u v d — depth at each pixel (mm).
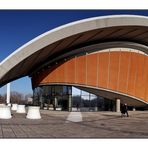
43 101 40250
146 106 43344
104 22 30312
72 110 36062
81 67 36156
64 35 29438
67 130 14203
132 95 38969
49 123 17875
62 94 37188
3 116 20859
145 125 18359
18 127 14922
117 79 37531
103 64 36719
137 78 39625
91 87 36156
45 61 38344
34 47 28844
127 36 36281
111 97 38031
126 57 38156
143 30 33406
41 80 39219
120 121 21469
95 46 36469
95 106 36906
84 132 13547
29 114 21578
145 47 39656
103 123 19078
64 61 36750
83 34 30953
